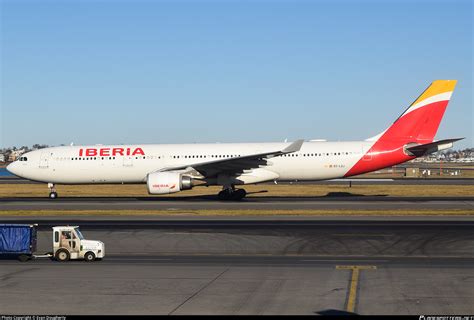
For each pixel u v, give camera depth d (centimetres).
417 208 7406
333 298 3005
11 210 7681
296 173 9062
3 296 3075
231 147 9312
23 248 4194
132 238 5212
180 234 5409
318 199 9069
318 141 9231
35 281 3456
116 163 9438
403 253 4419
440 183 13388
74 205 8294
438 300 2948
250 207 7738
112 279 3509
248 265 3978
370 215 6744
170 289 3228
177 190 8469
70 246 4219
